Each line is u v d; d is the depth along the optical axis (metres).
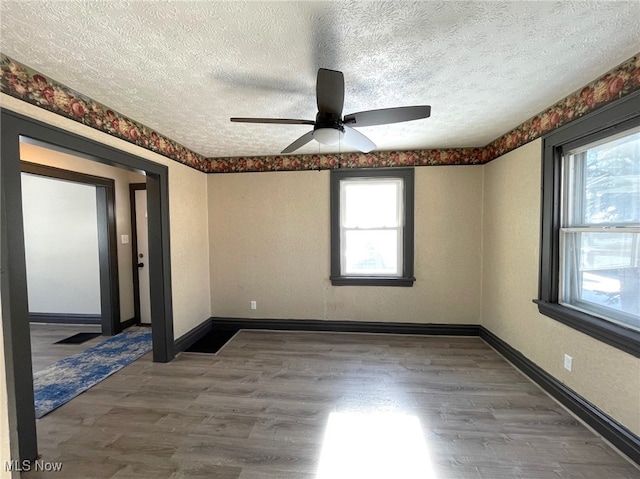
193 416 2.15
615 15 1.33
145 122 2.63
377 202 3.74
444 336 3.63
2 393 0.65
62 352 3.29
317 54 1.61
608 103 1.82
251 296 3.95
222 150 3.54
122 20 1.35
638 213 1.79
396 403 2.29
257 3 1.25
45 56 1.64
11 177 1.68
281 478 1.64
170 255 3.13
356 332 3.80
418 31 1.43
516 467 1.69
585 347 2.05
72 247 4.16
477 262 3.57
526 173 2.65
